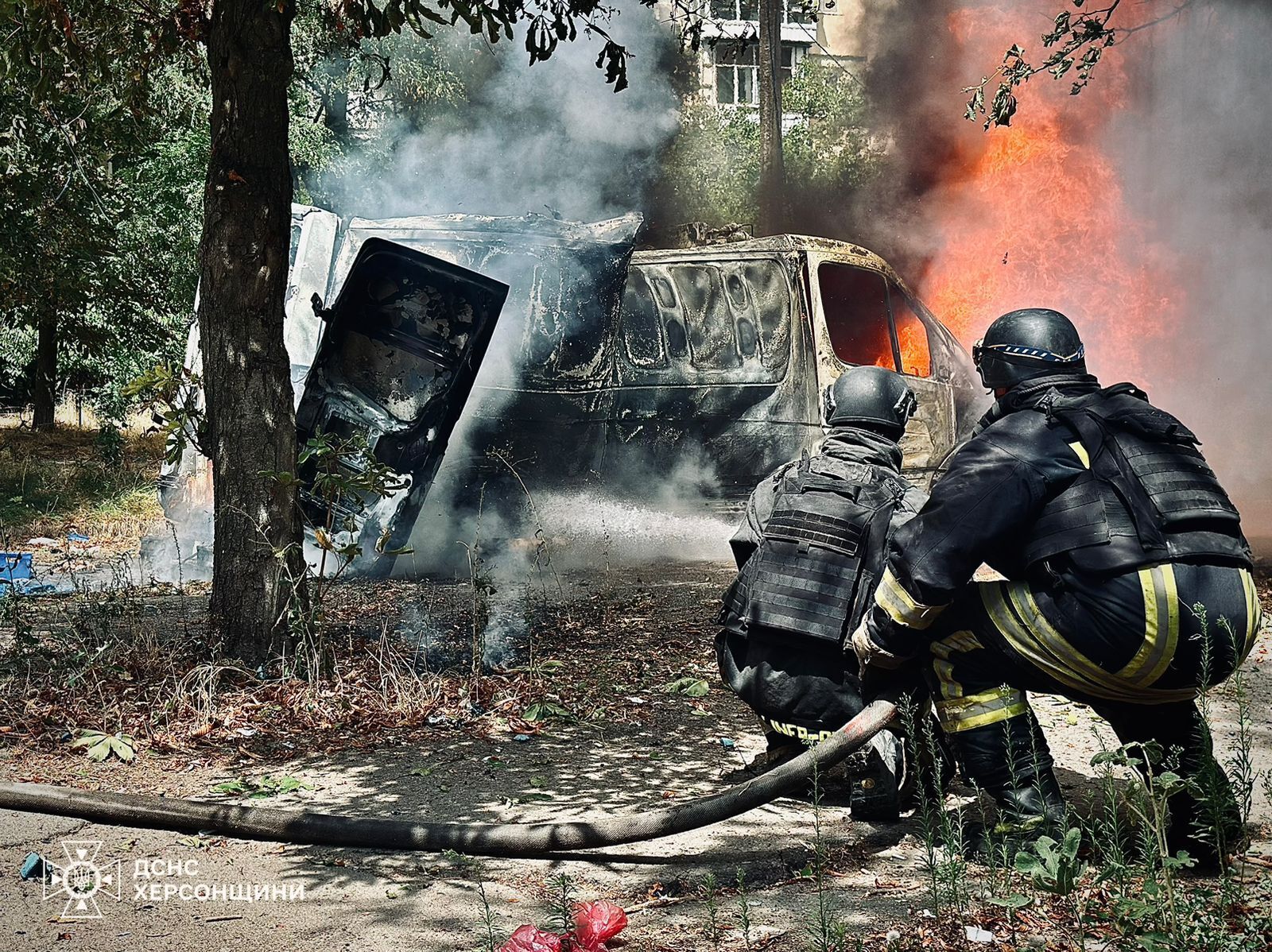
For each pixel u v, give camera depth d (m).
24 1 6.19
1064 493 3.48
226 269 5.68
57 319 17.62
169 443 5.82
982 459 3.51
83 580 8.38
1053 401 3.56
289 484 5.70
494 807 4.25
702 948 3.15
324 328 8.15
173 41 7.21
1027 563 3.51
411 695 5.48
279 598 5.71
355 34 6.56
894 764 4.05
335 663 5.69
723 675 4.36
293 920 3.32
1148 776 3.37
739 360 10.10
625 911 3.40
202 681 5.29
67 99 12.94
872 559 4.13
